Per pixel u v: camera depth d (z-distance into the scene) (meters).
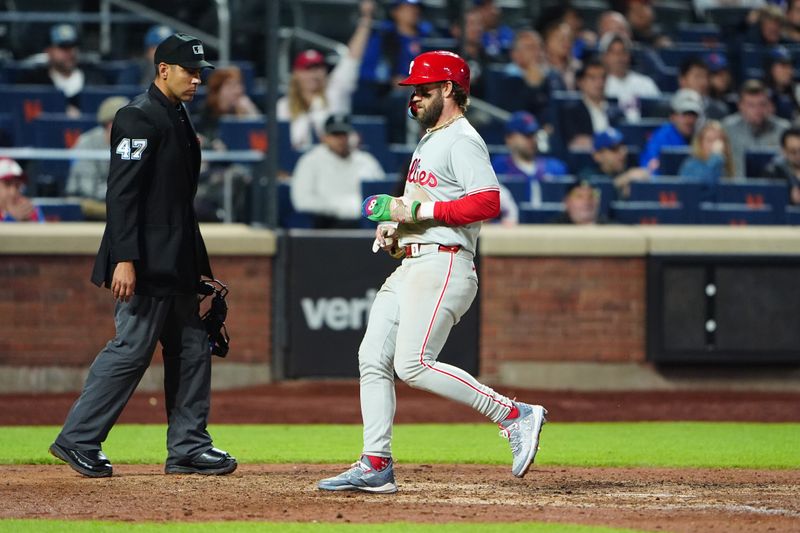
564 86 57.22
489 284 42.44
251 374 41.91
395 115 53.91
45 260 40.78
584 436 32.31
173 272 22.33
